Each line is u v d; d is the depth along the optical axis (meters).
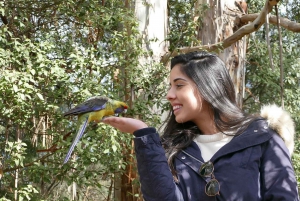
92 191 11.67
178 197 2.40
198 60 2.73
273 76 13.18
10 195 8.64
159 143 2.45
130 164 8.71
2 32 7.56
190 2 11.78
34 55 8.20
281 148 2.55
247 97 15.38
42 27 9.31
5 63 7.39
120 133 7.82
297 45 14.93
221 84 2.70
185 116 2.70
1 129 9.16
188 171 2.55
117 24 9.14
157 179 2.37
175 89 2.73
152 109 9.18
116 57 8.71
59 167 8.21
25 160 8.77
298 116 12.89
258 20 9.13
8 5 8.61
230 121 2.65
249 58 13.88
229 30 11.50
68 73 8.31
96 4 8.92
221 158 2.52
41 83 7.89
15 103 7.23
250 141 2.53
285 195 2.39
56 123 7.94
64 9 8.72
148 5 10.45
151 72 8.99
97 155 7.68
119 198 9.95
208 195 2.44
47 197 9.16
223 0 11.54
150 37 10.65
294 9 14.61
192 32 9.79
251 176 2.45
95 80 8.06
